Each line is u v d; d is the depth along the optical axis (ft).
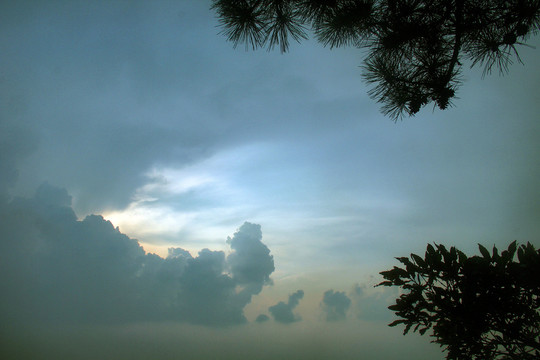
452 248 4.33
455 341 4.10
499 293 3.97
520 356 3.92
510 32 7.11
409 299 4.25
